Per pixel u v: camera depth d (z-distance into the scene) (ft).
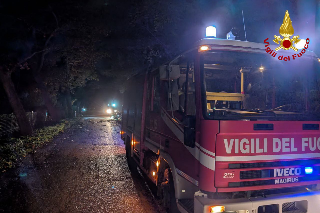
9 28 52.13
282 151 12.32
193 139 12.64
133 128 26.20
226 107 15.43
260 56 13.64
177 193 14.17
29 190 21.13
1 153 31.12
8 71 48.91
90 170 27.43
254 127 11.92
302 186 13.12
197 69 12.64
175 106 14.87
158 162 17.88
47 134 54.75
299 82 14.66
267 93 15.26
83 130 70.85
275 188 12.26
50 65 79.61
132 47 55.16
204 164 11.74
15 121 55.52
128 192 20.80
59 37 62.13
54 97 98.07
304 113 13.85
